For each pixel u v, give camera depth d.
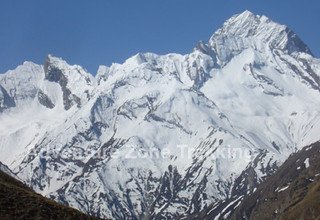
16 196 141.88
